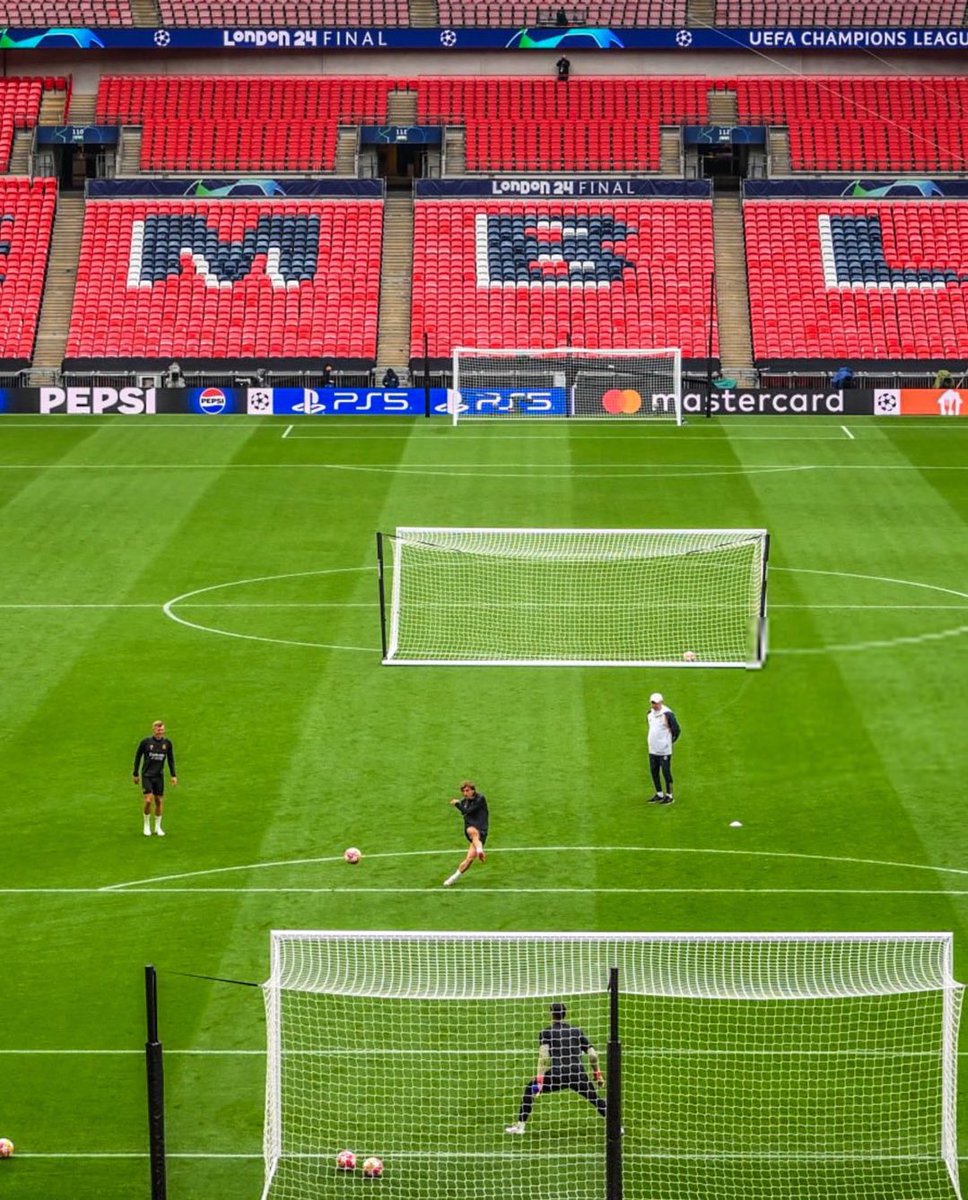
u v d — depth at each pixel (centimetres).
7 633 6297
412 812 4869
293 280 10725
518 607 6544
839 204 11100
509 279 10756
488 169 11481
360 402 9675
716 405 9688
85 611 6525
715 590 6719
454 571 6938
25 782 5088
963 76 12019
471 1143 3347
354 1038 3678
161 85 11875
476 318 10544
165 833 4744
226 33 11669
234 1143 3375
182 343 10400
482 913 4269
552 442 8988
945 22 11900
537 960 3784
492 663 5981
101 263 10794
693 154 11650
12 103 11694
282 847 4653
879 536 7369
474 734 5412
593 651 6119
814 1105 3444
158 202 11119
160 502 7888
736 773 5125
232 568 7012
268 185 11162
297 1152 3322
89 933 4194
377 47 11719
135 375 10275
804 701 5666
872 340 10431
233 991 3906
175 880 4469
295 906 4316
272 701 5684
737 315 10588
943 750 5288
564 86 11856
